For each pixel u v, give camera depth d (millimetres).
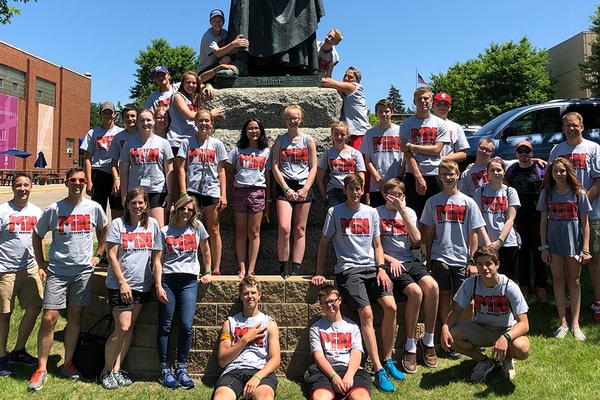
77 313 4484
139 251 4359
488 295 4242
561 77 35781
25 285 4691
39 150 34688
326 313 4168
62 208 4469
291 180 4918
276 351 3996
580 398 3797
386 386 4016
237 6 6082
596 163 5523
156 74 6355
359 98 6297
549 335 5211
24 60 32938
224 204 5000
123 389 4156
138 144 5035
